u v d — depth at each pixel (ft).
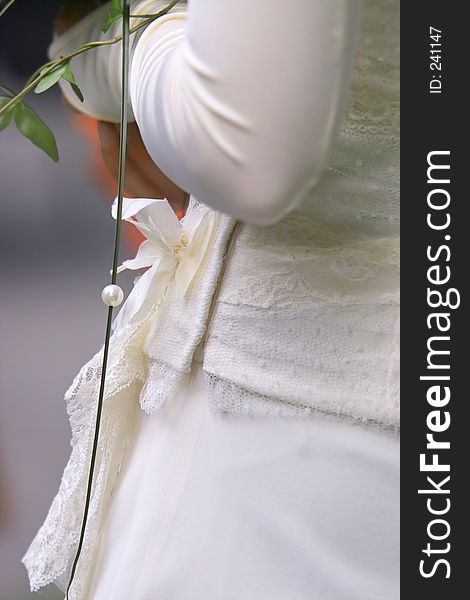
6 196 66.08
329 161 8.17
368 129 8.05
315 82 6.48
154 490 9.48
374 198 8.33
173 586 9.05
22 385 40.88
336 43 6.44
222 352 8.95
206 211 9.60
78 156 67.15
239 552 8.70
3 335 47.78
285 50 6.41
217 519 8.83
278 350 8.63
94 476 10.66
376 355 8.38
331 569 8.40
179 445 9.33
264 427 8.68
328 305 8.50
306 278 8.57
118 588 9.58
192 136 6.86
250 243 8.84
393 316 8.39
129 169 12.14
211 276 9.09
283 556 8.52
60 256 61.52
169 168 7.39
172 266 9.84
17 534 28.58
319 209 8.41
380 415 8.25
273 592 8.55
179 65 7.04
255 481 8.64
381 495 8.30
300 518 8.45
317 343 8.50
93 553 10.46
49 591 18.71
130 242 18.31
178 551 9.04
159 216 9.60
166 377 9.67
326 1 6.33
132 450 10.43
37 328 49.11
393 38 7.80
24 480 31.58
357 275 8.48
